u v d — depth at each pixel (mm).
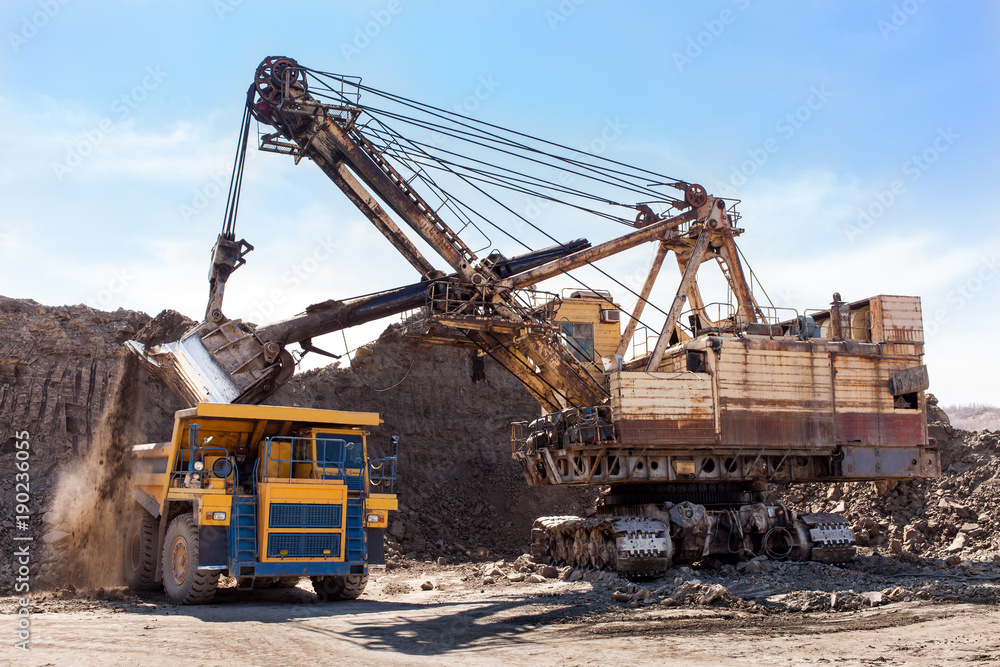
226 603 13898
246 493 14320
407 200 19844
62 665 8359
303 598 14867
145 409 23234
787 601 14078
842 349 20219
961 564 19516
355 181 19922
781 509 20062
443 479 28094
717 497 20391
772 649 9805
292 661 8828
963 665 8680
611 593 15594
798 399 19625
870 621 12141
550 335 19656
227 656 9008
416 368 30062
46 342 23547
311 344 20625
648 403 18594
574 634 11078
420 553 24156
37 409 22422
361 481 14594
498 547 25734
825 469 20594
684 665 8742
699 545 19094
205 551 13172
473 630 11367
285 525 13508
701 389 19016
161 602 13883
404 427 28797
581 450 19219
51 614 12328
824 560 19453
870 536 25234
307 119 19391
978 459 26469
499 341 20188
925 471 20594
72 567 17844
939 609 13016
